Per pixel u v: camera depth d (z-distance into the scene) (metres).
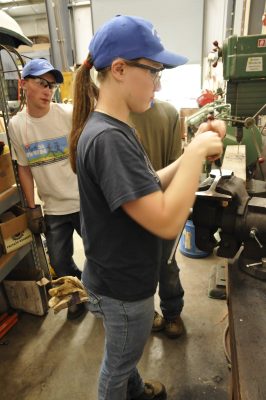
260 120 1.90
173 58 0.72
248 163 1.86
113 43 0.66
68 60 5.02
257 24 2.89
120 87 0.71
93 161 0.67
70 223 1.91
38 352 1.70
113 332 0.92
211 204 1.00
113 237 0.78
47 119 1.68
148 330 0.97
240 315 0.82
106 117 0.72
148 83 0.72
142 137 1.44
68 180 1.79
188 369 1.55
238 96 1.59
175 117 1.52
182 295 1.70
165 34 5.00
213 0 4.73
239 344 0.73
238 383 0.65
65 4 4.88
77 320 1.91
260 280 0.95
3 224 1.64
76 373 1.56
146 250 0.83
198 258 2.44
